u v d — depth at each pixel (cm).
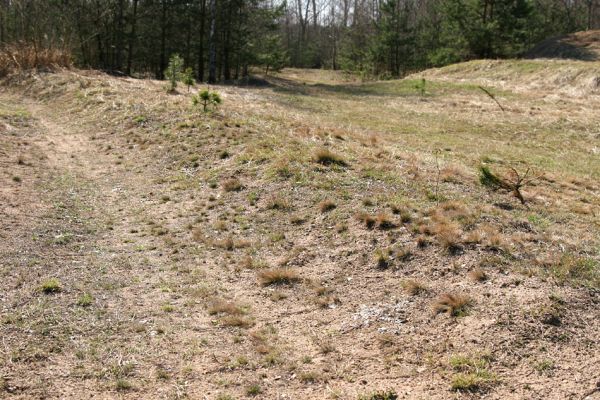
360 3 6594
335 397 421
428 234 656
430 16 5072
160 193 915
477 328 485
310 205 781
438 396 415
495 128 1688
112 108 1448
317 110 1927
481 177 868
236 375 455
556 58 2978
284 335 518
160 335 512
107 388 432
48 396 417
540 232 677
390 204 738
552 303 503
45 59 2078
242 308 566
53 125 1415
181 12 3109
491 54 3388
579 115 1812
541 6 4528
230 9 3183
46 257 664
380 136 1434
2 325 502
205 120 1230
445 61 3572
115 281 617
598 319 491
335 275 617
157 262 673
